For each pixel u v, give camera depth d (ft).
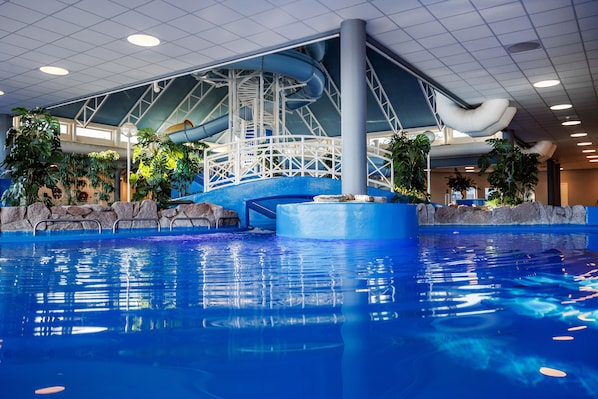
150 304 7.54
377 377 4.37
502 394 3.97
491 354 5.02
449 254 15.24
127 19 21.53
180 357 4.94
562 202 93.76
